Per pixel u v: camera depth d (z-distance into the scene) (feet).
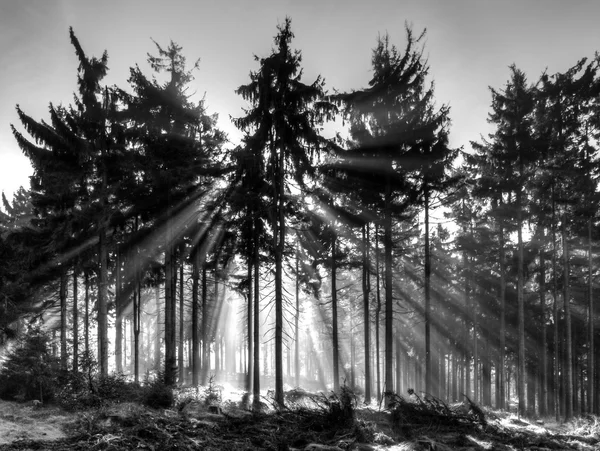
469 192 74.79
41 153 58.65
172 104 63.36
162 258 80.02
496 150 68.18
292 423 36.83
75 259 71.51
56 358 43.19
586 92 70.18
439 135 58.75
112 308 81.41
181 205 66.59
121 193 64.54
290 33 58.85
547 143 65.72
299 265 85.66
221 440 30.55
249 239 62.64
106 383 42.45
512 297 91.09
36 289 70.74
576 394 97.66
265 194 59.98
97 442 26.32
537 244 80.43
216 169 63.36
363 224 70.90
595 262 86.79
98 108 61.21
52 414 33.45
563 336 91.20
